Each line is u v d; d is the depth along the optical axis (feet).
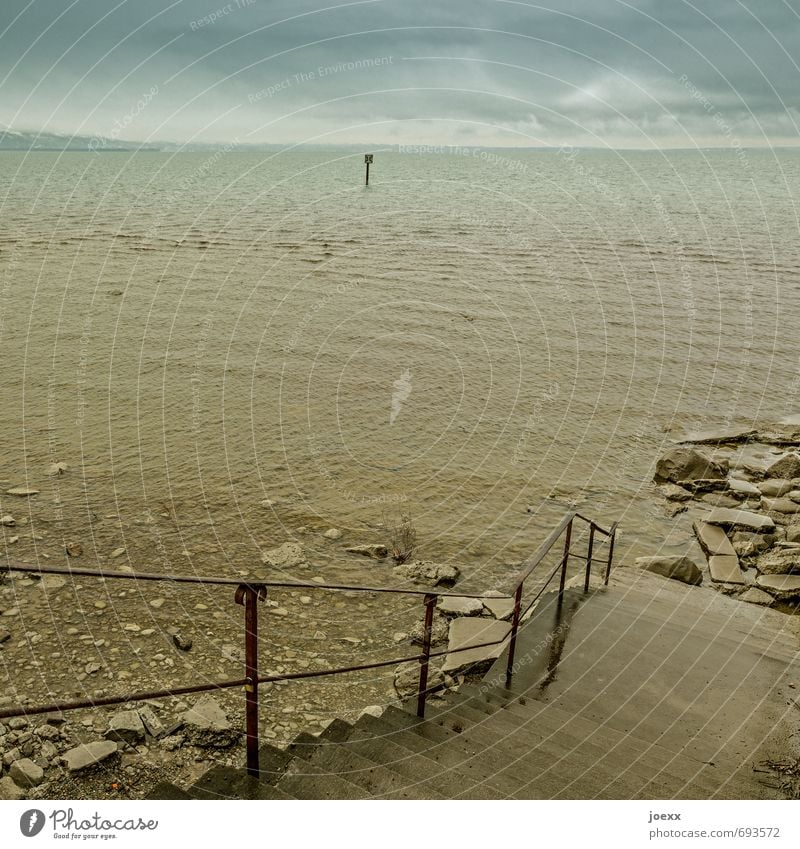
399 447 41.75
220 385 50.62
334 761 13.38
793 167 538.47
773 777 14.11
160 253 102.83
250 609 12.05
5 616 23.35
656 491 38.22
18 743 17.40
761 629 22.22
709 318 74.79
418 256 105.50
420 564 28.94
